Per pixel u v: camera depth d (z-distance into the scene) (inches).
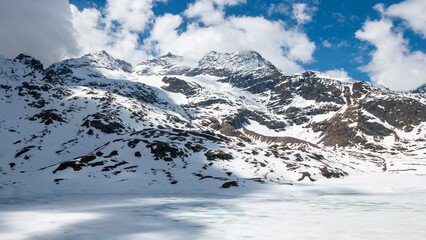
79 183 3634.4
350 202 2524.6
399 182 4480.8
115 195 3024.1
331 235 1317.7
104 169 4099.4
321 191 3479.3
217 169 4443.9
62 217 1754.4
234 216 1814.7
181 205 2308.1
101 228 1467.8
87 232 1382.9
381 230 1405.0
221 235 1333.7
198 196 2955.2
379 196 3019.2
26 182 3769.7
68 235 1328.7
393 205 2324.1
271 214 1892.2
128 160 4571.9
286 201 2593.5
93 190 3420.3
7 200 2583.7
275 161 5182.1
